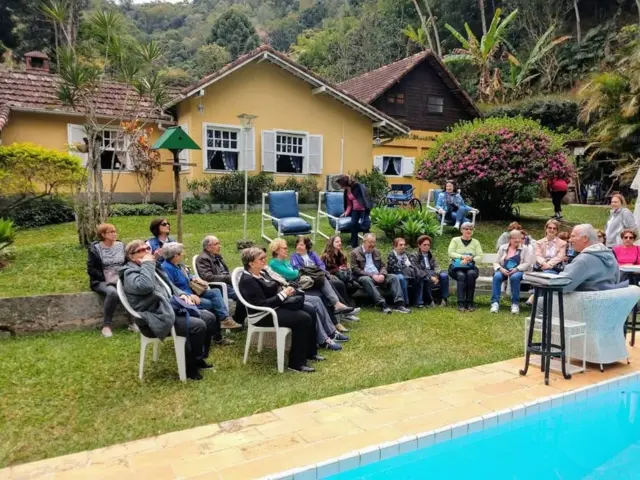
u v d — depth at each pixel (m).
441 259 8.43
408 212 9.37
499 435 3.52
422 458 3.17
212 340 5.00
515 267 6.59
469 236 6.88
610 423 3.79
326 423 3.35
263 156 13.50
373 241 6.55
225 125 12.96
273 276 5.01
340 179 8.45
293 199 8.99
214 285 5.23
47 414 3.44
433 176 10.88
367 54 29.89
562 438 3.58
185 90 11.96
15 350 4.59
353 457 2.93
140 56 7.99
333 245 6.38
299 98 13.95
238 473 2.73
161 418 3.40
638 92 13.27
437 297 6.94
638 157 13.93
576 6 25.19
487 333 5.52
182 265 5.08
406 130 14.86
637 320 6.43
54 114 11.95
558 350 4.50
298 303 4.34
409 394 3.87
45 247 7.32
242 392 3.85
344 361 4.61
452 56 23.83
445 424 3.34
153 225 5.67
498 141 10.35
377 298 6.27
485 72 23.73
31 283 5.86
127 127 9.60
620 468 3.19
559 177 10.59
